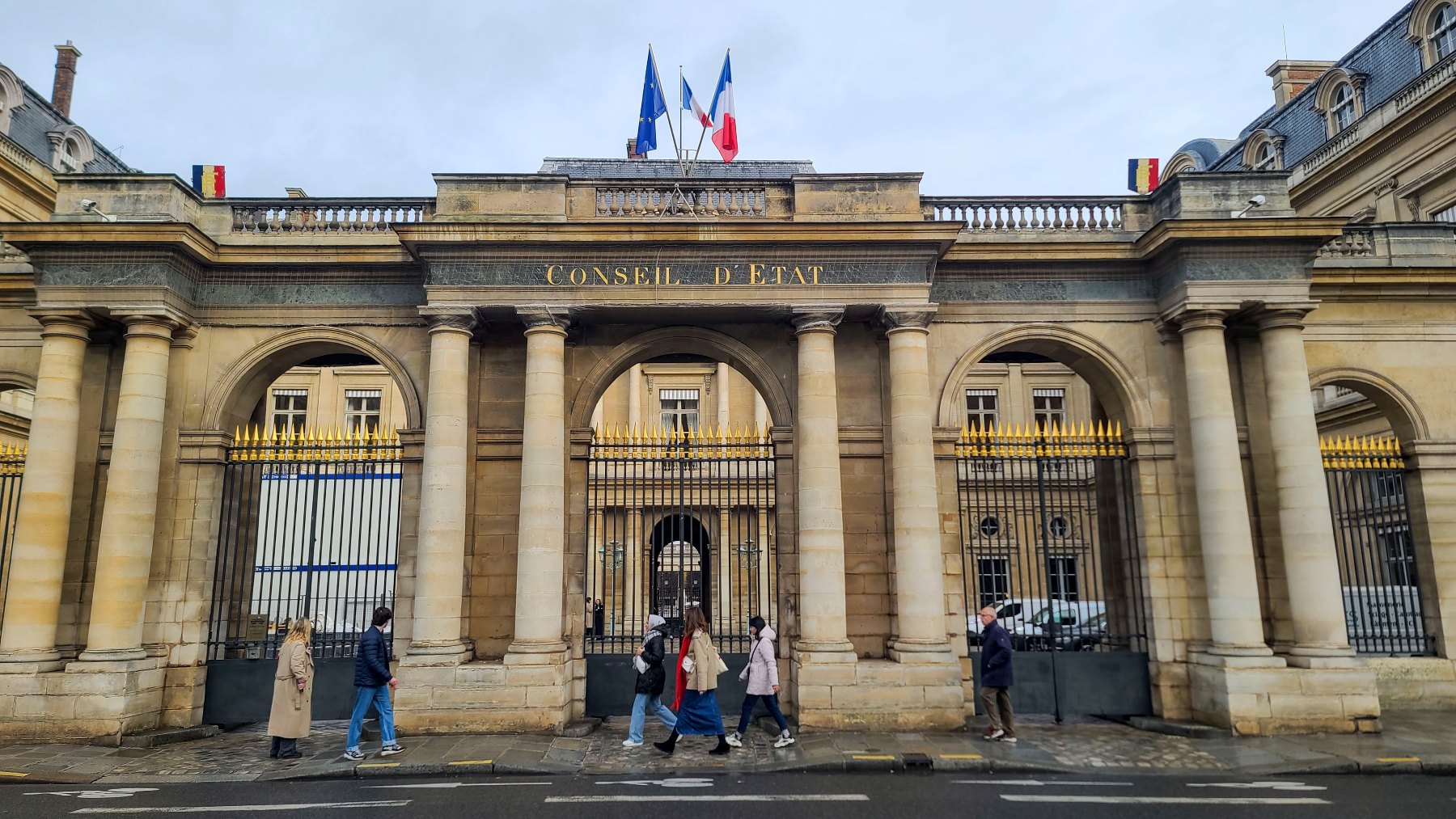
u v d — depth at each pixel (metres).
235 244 16.56
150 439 15.45
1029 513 29.67
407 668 14.50
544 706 14.46
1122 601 17.48
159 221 15.44
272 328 16.70
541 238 15.52
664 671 13.59
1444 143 24.72
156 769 12.29
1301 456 15.48
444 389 15.45
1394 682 16.73
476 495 16.52
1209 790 10.79
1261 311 16.08
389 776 11.78
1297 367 15.86
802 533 15.30
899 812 9.52
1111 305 16.94
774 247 15.85
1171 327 16.61
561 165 23.92
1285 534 15.49
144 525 15.22
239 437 16.92
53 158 29.08
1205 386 15.77
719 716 12.80
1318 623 14.91
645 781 11.26
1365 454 18.14
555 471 15.34
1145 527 16.27
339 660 16.08
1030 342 17.03
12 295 17.38
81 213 16.06
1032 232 17.36
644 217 16.52
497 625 16.11
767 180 16.64
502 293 15.70
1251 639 14.87
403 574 16.09
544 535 15.04
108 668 14.32
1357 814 9.52
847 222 15.59
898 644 15.09
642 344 16.91
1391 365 17.77
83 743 14.04
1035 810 9.62
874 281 15.91
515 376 16.84
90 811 9.72
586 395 16.80
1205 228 15.72
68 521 15.39
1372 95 28.05
